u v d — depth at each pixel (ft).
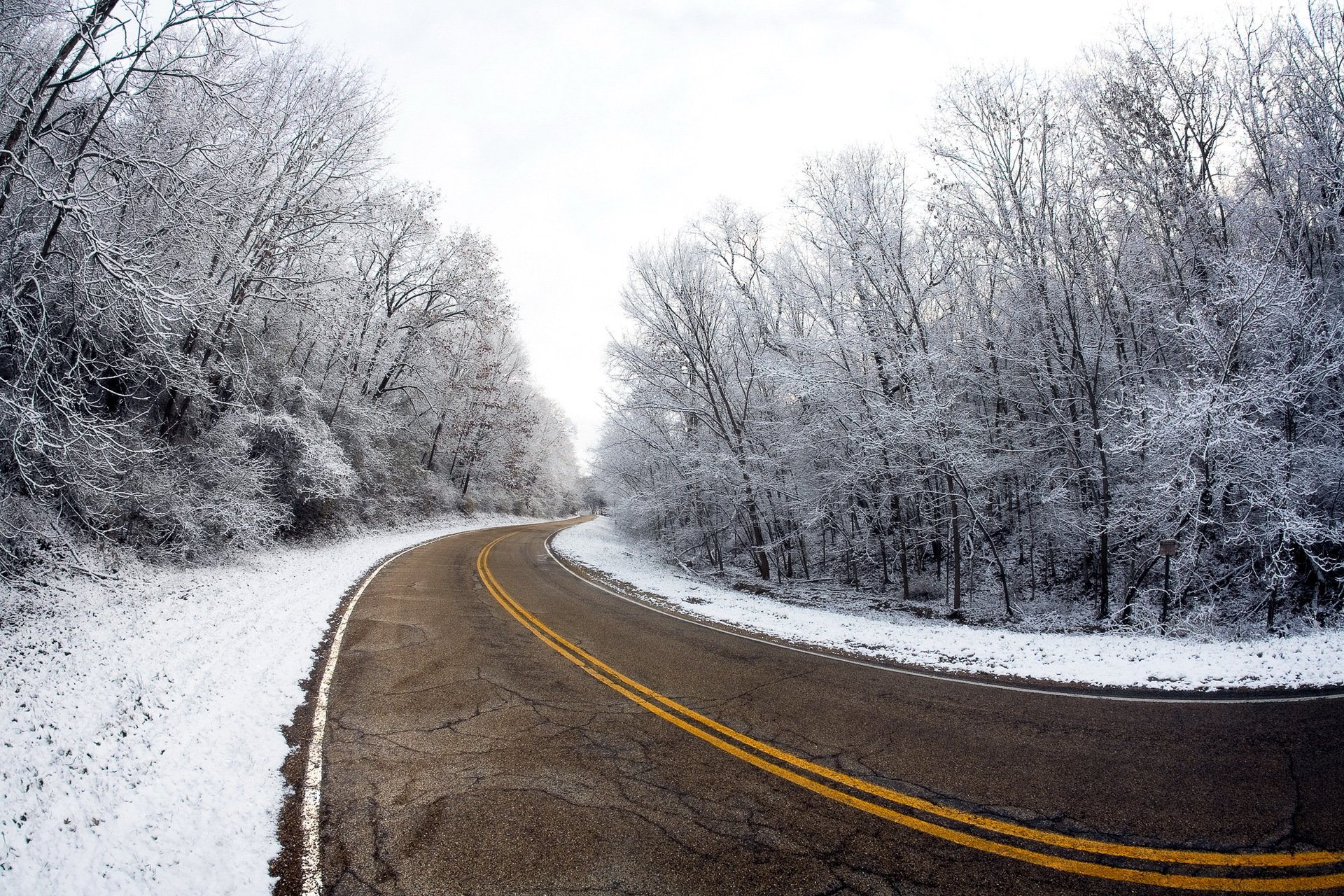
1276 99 37.83
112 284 25.80
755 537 65.16
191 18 26.32
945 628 33.88
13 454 26.71
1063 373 43.78
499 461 141.28
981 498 44.21
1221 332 34.65
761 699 19.54
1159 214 41.11
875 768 14.25
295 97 45.32
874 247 46.19
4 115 25.22
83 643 21.66
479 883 9.78
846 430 51.44
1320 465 34.27
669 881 9.86
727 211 62.03
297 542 57.00
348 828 11.30
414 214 76.02
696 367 62.49
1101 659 23.99
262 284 45.75
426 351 90.53
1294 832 11.23
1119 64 42.06
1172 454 35.24
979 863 10.37
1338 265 37.04
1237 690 19.63
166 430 40.55
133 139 31.19
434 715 17.24
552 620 32.09
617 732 16.43
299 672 20.75
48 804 11.65
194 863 10.14
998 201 43.37
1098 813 12.03
